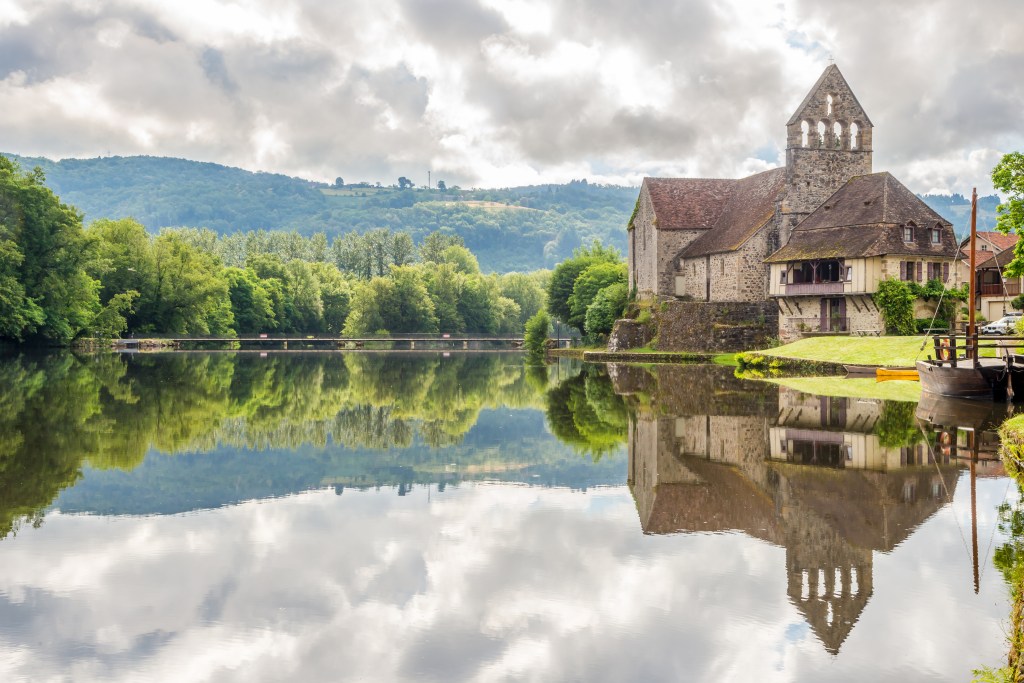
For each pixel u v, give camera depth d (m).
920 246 71.44
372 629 15.00
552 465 28.11
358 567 17.98
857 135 83.56
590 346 108.25
